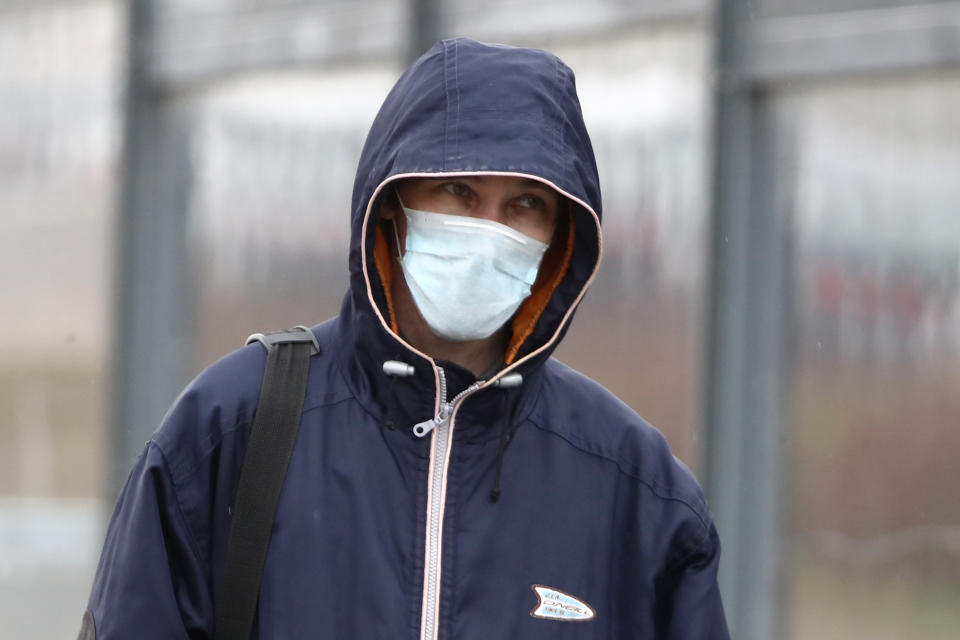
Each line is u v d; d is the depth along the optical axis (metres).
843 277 17.84
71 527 26.34
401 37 22.33
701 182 18.80
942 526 17.17
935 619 17.16
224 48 24.67
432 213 8.33
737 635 18.45
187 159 25.12
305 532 7.89
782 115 18.25
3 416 27.33
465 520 8.10
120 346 25.66
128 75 25.56
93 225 26.14
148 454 7.98
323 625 7.77
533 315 8.80
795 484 18.20
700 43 18.89
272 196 23.98
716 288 18.41
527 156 8.02
